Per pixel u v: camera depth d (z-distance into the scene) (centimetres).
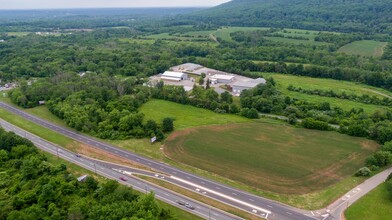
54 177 11312
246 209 10638
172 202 11031
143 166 13325
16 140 13975
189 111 19275
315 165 13112
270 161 13475
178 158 13862
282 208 10638
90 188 11250
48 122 18075
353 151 14200
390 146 13588
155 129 16025
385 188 11544
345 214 10281
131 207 9544
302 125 16900
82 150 14775
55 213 9512
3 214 9525
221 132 16300
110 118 17038
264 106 19262
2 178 11506
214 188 11769
